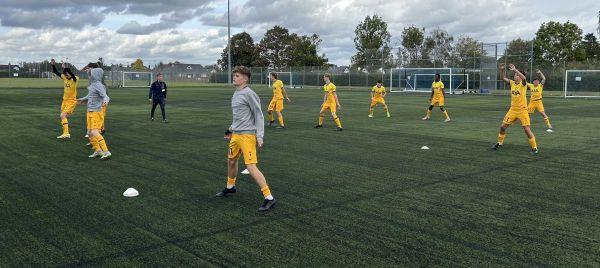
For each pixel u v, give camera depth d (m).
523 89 10.27
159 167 8.78
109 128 14.70
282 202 6.48
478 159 9.70
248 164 6.13
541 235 5.17
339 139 12.62
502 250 4.74
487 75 43.22
